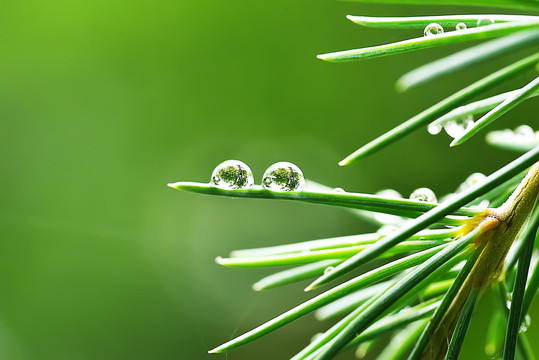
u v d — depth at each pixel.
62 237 0.40
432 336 0.14
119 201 0.41
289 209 0.40
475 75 0.36
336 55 0.14
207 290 0.39
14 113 0.41
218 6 0.41
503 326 0.15
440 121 0.15
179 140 0.41
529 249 0.14
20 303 0.39
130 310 0.39
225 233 0.40
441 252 0.13
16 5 0.40
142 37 0.41
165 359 0.38
